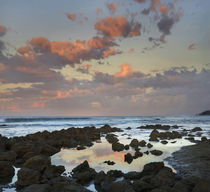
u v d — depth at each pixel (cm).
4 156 1220
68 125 5456
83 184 775
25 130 3809
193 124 5888
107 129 3416
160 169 855
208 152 1300
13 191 725
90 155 1357
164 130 3731
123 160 1179
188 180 692
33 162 920
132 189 639
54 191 667
